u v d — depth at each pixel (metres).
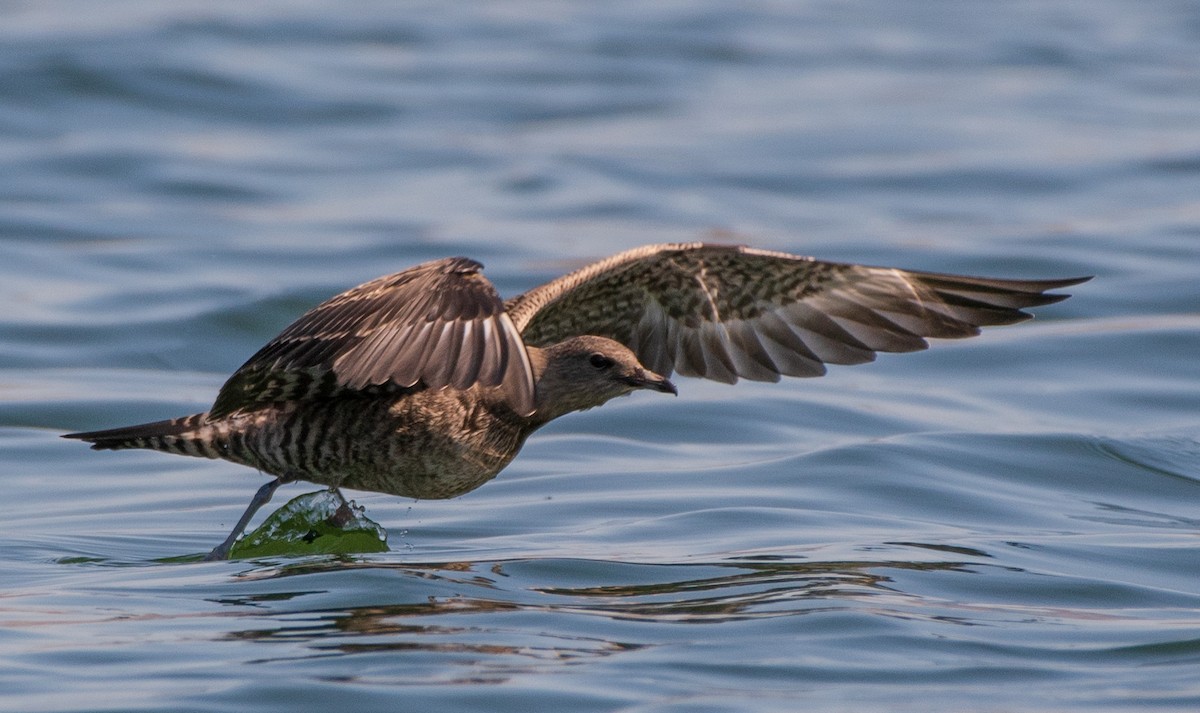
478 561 10.95
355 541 11.57
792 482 13.36
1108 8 41.34
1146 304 19.00
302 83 30.72
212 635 9.02
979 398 16.25
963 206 24.09
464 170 26.22
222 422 10.84
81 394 16.34
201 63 30.77
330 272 20.62
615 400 16.25
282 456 11.04
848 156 26.94
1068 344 17.73
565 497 13.14
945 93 31.56
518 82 32.03
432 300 9.58
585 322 12.29
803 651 8.80
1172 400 16.02
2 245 21.34
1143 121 29.12
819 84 32.44
